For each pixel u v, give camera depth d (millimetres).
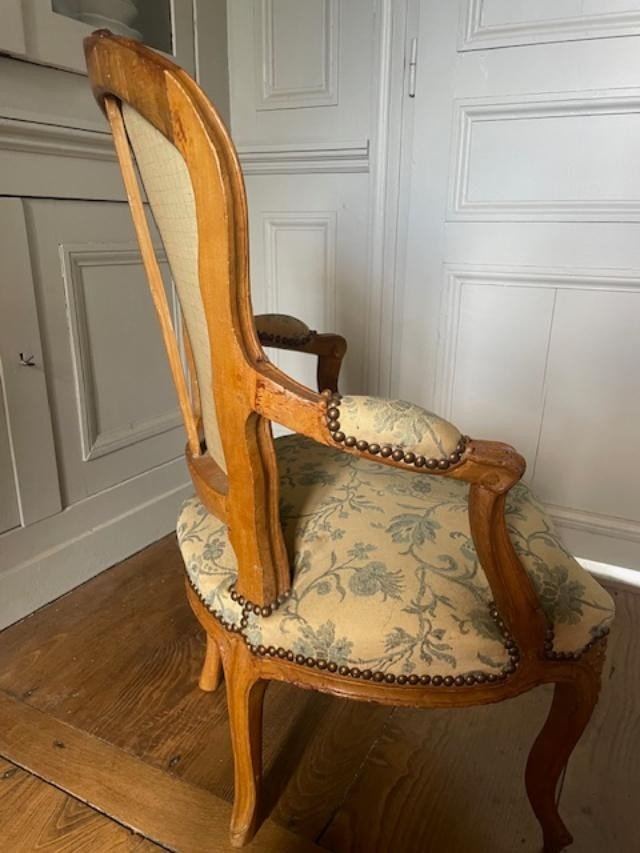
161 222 625
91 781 865
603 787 878
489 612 608
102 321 1291
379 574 621
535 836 802
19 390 1127
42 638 1156
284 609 622
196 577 699
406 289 1415
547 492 1411
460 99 1245
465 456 508
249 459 555
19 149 1053
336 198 1449
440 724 986
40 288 1142
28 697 1016
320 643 602
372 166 1363
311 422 512
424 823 815
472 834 802
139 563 1417
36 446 1181
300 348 937
